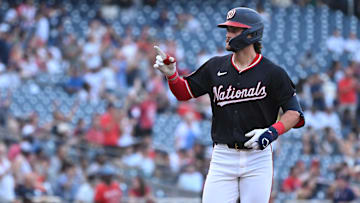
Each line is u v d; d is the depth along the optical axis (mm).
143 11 69625
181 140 43312
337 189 36375
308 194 37219
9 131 38469
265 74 14062
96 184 34188
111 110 41125
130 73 52562
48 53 55125
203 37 67250
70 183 35094
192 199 35906
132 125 45094
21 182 33844
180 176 36625
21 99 49344
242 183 14516
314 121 50344
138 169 36875
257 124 14164
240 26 13875
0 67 49969
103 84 50969
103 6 68938
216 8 71812
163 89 51031
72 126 45594
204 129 47844
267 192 14430
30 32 58531
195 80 14680
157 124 48688
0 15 63375
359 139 49969
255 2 73375
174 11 70938
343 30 72250
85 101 49688
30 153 36250
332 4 73812
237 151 14312
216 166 14602
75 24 65375
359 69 59719
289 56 66625
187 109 48812
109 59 53906
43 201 33250
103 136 40469
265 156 14422
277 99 14133
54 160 37000
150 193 34938
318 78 53594
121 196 34062
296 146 45594
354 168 38719
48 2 67500
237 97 14172
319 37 70375
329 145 46281
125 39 58281
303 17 72000
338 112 53469
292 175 38438
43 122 47562
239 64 14320
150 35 62656
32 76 51938
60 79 52719
